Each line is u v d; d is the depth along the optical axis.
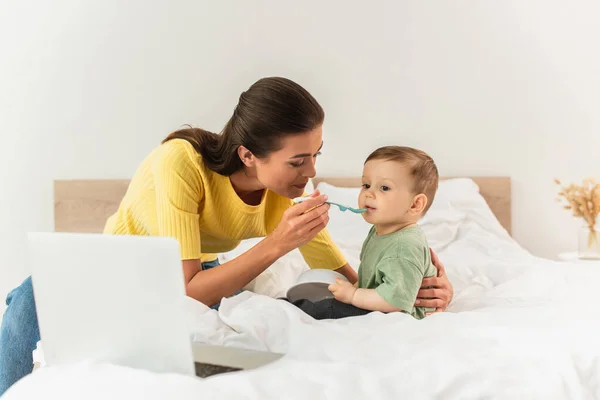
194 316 1.10
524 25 2.91
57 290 0.87
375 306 1.22
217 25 3.01
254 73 3.01
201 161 1.37
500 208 2.92
